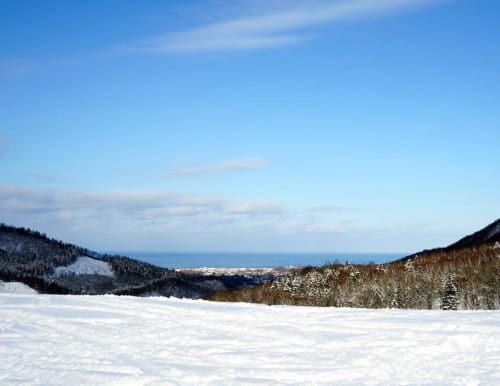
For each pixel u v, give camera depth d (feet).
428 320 47.11
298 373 34.42
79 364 38.42
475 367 33.35
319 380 32.94
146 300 69.10
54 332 50.49
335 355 38.45
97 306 63.41
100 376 34.96
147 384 33.24
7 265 439.63
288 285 197.77
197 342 44.45
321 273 211.20
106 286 458.09
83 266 515.91
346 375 33.65
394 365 34.88
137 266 513.04
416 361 35.58
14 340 47.26
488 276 149.07
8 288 370.32
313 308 62.13
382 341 41.22
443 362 35.01
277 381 32.86
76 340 47.06
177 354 40.60
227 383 32.78
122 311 60.18
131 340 46.24
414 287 159.02
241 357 38.91
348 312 56.65
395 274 186.50
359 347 40.34
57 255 528.63
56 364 38.55
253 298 173.27
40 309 61.21
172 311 59.98
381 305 158.81
